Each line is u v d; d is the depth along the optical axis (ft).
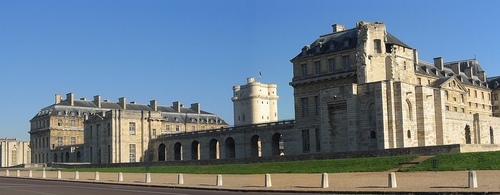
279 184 177.99
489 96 496.23
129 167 340.59
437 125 270.67
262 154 363.15
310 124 325.21
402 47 315.58
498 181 148.56
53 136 555.69
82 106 581.53
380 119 247.70
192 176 241.35
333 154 238.89
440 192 131.64
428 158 202.39
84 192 165.17
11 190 179.11
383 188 147.95
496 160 184.44
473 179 137.80
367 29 295.48
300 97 334.44
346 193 144.46
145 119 456.86
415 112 260.42
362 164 214.07
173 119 601.62
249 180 199.41
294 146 336.90
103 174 291.79
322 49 332.39
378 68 296.92
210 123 636.07
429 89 266.36
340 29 352.28
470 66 493.36
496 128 341.00
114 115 438.81
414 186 149.28
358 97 258.37
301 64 337.93
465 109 402.52
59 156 538.06
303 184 172.86
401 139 247.70
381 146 245.86
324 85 323.57
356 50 300.20
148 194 152.46
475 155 192.75
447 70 440.86
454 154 198.70
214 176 232.73
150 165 332.60
